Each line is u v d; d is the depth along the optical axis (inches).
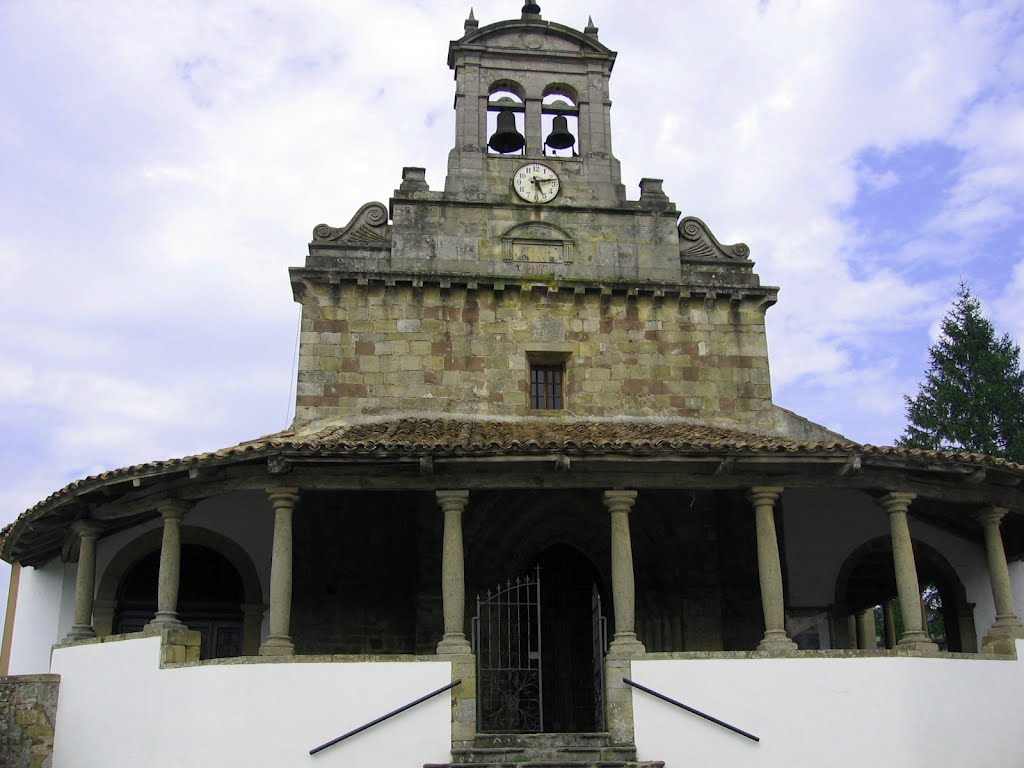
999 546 820.0
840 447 747.4
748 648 898.7
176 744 700.0
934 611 1754.4
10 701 772.0
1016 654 770.2
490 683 830.5
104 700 756.0
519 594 878.4
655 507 911.0
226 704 689.0
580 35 1079.6
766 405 975.6
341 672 689.0
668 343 983.0
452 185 1007.6
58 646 816.3
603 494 773.3
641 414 960.3
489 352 959.0
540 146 1042.7
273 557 742.5
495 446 724.0
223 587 927.7
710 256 1020.5
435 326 958.4
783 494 938.1
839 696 707.4
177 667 721.0
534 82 1066.7
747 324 998.4
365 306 956.0
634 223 1018.1
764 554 765.3
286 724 678.5
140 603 928.3
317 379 930.7
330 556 891.4
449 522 748.6
